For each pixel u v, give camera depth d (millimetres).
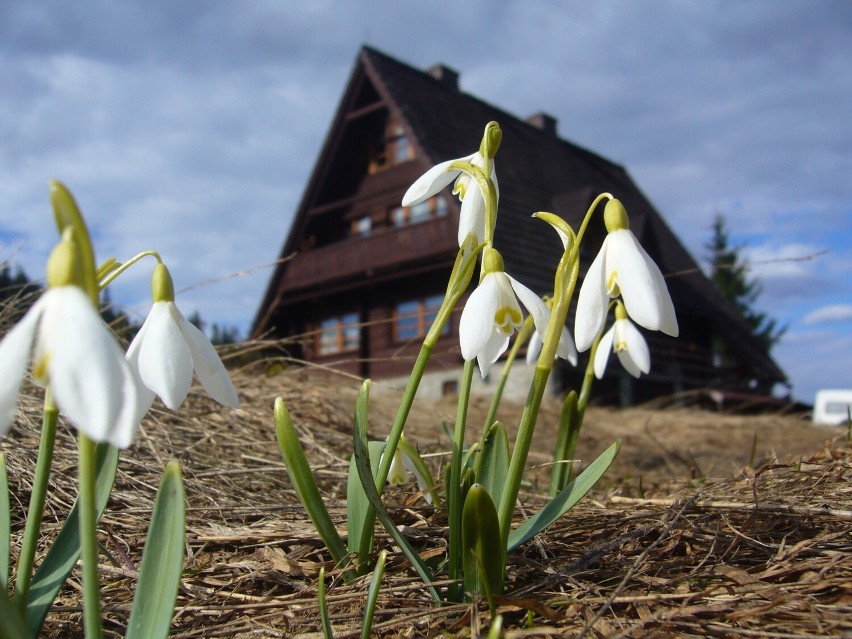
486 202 176
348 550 199
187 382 138
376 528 230
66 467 292
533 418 170
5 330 402
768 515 222
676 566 201
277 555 216
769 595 171
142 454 327
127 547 233
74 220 114
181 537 132
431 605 182
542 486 406
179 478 134
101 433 96
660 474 519
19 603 135
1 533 150
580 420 299
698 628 159
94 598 121
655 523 225
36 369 103
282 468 341
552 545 223
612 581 194
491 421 281
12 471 275
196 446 355
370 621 155
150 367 137
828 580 175
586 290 161
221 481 317
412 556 178
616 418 983
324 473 348
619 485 404
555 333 167
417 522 243
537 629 163
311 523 252
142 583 132
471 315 165
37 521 137
